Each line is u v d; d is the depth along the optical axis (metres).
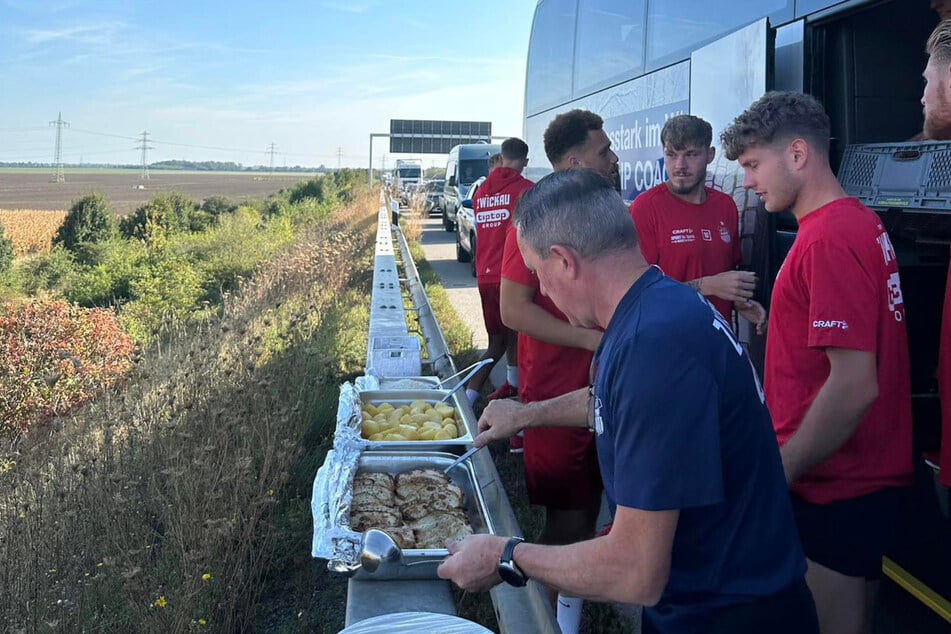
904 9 4.29
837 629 2.75
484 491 3.04
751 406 1.75
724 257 4.45
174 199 29.41
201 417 5.27
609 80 7.14
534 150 10.48
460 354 9.02
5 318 7.79
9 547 3.74
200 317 10.83
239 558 3.88
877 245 2.53
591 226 1.83
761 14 4.61
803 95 2.75
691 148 4.29
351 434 3.32
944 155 3.44
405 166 50.56
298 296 11.27
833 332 2.46
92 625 3.55
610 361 1.75
